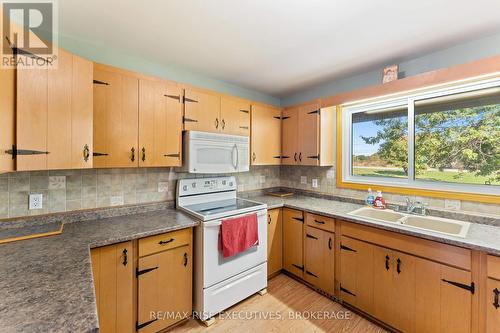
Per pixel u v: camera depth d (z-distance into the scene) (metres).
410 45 1.81
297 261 2.49
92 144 1.52
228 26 1.56
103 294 1.45
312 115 2.66
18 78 1.19
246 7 1.36
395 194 2.28
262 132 2.78
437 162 2.06
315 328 1.81
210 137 2.19
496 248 1.26
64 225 1.69
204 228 1.85
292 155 2.89
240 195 2.95
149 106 1.87
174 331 1.78
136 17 1.46
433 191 2.02
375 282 1.83
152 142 1.88
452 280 1.44
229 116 2.43
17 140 1.19
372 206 2.34
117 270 1.50
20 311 0.71
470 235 1.48
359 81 2.44
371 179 2.54
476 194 1.80
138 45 1.83
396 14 1.42
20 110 1.20
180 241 1.80
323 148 2.65
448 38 1.70
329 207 2.38
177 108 2.04
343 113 2.72
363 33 1.64
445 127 2.01
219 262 1.95
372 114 2.54
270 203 2.59
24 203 1.59
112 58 1.91
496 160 1.76
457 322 1.42
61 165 1.36
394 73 1.99
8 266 1.04
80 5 1.33
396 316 1.71
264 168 3.25
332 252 2.15
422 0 1.29
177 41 1.77
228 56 2.03
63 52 1.36
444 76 1.67
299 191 3.18
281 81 2.66
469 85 1.85
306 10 1.38
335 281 2.14
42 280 0.91
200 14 1.42
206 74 2.44
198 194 2.40
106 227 1.66
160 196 2.24
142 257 1.60
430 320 1.54
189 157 2.04
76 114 1.42
